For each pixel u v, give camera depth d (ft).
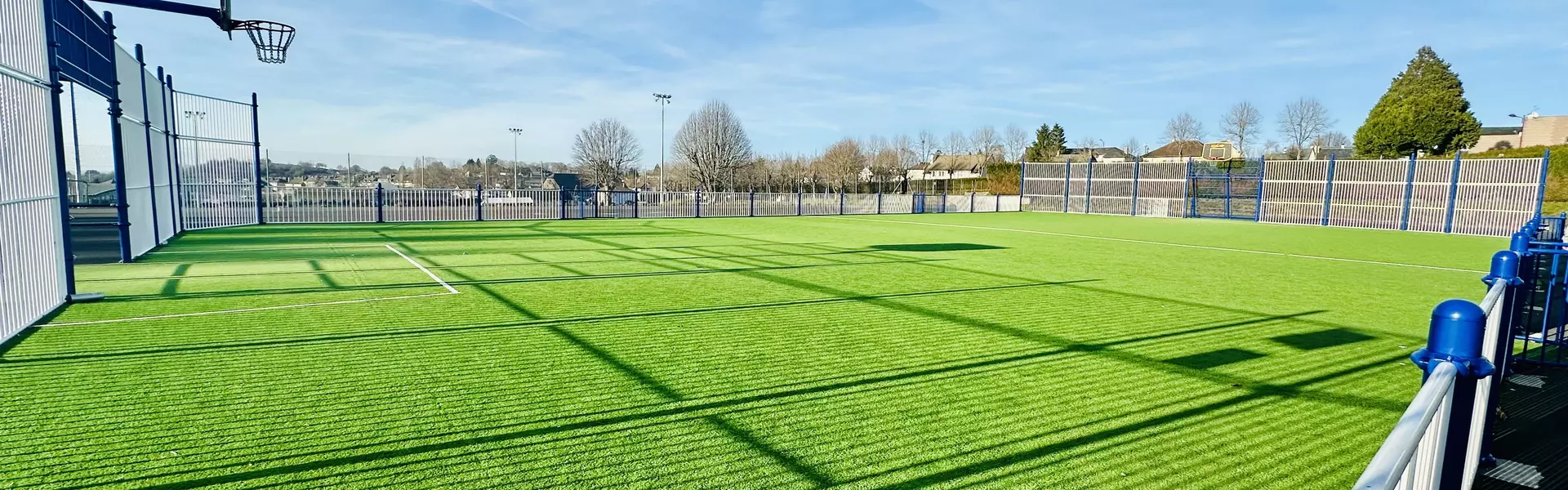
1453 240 57.00
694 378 13.41
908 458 9.70
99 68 26.91
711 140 158.51
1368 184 72.38
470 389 12.46
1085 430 10.94
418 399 11.87
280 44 24.64
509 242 44.47
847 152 179.93
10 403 11.35
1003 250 42.75
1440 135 123.03
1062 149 245.86
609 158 161.27
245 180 54.08
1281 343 17.33
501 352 15.12
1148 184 91.81
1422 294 26.71
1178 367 14.87
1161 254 41.34
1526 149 109.09
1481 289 28.48
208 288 23.38
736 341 16.57
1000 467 9.45
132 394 11.89
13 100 16.85
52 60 19.56
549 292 23.62
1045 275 30.40
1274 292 26.25
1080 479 9.11
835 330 18.03
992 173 158.10
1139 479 9.15
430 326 17.69
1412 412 4.72
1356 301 24.59
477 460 9.39
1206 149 208.33
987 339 17.25
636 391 12.51
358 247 39.52
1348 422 11.50
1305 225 76.28
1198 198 86.69
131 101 32.42
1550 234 31.45
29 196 17.46
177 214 44.37
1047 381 13.58
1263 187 81.30
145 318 18.20
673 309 20.71
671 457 9.57
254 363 13.94
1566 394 13.56
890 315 20.18
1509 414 12.35
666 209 81.51
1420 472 5.52
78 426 10.35
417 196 65.67
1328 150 176.45
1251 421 11.50
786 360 14.87
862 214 95.55
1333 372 14.67
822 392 12.67
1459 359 5.92
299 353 14.78
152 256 32.78
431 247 40.24
